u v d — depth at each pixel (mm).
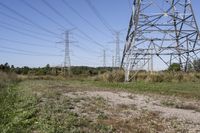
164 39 46656
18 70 83250
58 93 26688
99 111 18312
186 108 21844
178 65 53094
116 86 37781
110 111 18719
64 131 12875
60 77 65938
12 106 18609
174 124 16094
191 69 50750
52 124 13734
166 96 27969
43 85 37969
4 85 36250
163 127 15422
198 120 17562
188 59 49156
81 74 79062
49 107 18141
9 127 13281
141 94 29125
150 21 44781
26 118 15258
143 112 19062
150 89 33906
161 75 46062
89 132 13156
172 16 44781
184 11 45125
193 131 14992
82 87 35719
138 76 47438
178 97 27484
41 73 84062
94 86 37969
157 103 23578
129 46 47469
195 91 32125
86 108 19062
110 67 88250
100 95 27031
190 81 45219
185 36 46531
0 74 45969
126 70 46219
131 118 17000
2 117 15367
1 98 22438
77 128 13586
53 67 91500
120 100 24234
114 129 14211
